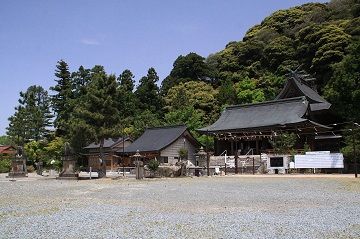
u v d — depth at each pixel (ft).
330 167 120.88
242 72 281.13
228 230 31.89
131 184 91.50
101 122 128.77
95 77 135.44
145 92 269.44
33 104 269.44
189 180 103.76
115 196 62.34
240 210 43.47
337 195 58.59
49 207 48.78
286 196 58.08
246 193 63.62
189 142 190.29
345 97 131.34
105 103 126.82
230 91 249.96
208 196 59.62
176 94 262.88
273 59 265.13
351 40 214.28
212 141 203.31
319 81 229.86
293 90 195.21
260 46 284.82
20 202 55.16
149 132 198.70
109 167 199.52
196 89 268.00
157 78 275.59
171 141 178.09
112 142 206.69
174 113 228.02
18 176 153.28
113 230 32.50
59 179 128.16
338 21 239.91
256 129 160.25
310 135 159.84
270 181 92.27
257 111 182.91
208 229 32.42
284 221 35.81
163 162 175.42
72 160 134.00
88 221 37.24
